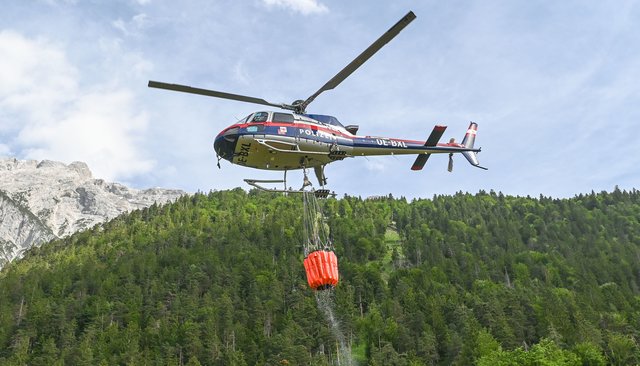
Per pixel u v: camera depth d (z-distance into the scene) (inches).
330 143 1093.8
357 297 5374.0
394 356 3917.3
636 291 6053.2
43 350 4279.0
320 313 4618.6
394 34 873.5
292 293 5103.3
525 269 6358.3
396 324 4402.1
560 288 5792.3
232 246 6855.3
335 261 937.5
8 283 6038.4
